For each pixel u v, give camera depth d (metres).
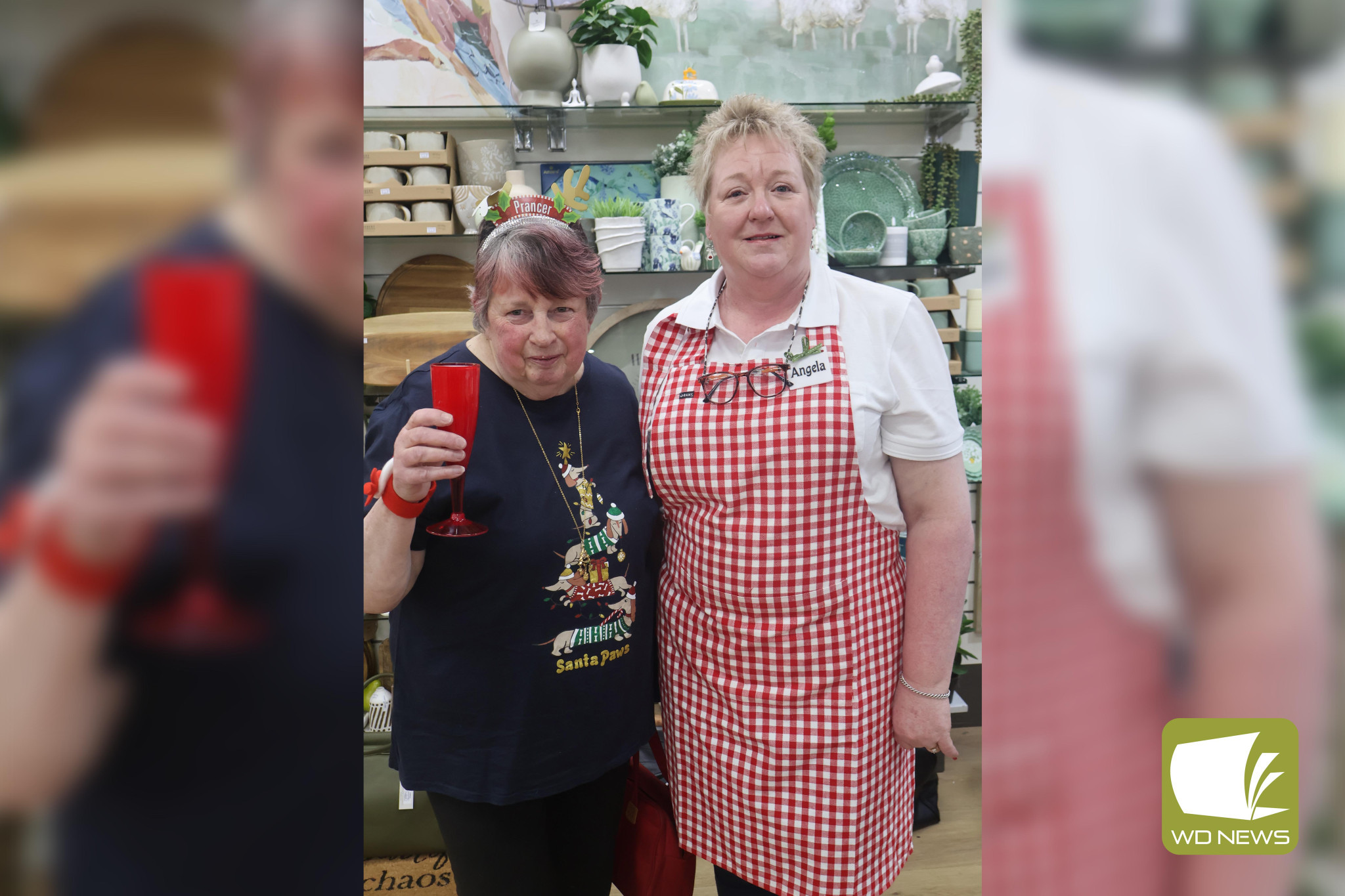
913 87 2.45
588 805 1.17
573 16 2.40
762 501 1.10
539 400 1.12
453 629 1.06
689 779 1.20
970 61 2.33
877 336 1.10
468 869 1.11
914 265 2.24
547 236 1.03
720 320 1.20
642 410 1.23
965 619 2.33
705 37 2.42
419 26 2.32
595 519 1.11
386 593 0.98
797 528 1.10
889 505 1.15
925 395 1.10
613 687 1.12
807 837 1.12
